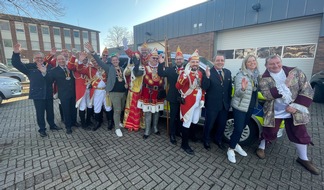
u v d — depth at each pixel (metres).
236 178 2.27
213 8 9.59
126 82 3.49
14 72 10.87
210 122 2.82
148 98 3.21
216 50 10.23
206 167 2.50
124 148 3.03
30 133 3.67
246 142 3.01
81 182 2.19
